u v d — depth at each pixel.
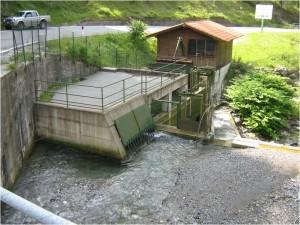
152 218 14.30
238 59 40.44
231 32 37.59
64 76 26.22
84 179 17.47
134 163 19.36
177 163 19.20
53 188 16.52
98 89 24.77
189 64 32.03
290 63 41.50
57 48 27.42
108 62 33.12
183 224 13.88
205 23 37.41
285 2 74.69
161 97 25.89
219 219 14.13
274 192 15.98
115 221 14.11
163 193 16.11
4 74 16.67
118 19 47.97
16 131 17.86
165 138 22.86
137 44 40.00
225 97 33.50
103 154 20.09
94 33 37.97
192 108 25.05
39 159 19.75
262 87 28.94
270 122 26.75
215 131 24.86
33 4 42.72
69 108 20.39
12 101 17.38
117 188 16.59
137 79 28.22
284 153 20.12
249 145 21.20
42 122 21.61
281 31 52.81
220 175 17.41
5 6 37.97
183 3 59.06
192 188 16.39
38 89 22.31
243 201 15.27
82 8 47.62
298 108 30.44
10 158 16.47
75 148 20.97
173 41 34.81
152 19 51.53
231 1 67.12
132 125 21.39
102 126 19.61
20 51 23.77
